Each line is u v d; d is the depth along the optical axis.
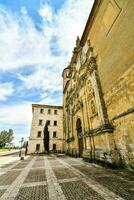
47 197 4.26
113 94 9.94
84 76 16.17
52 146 35.09
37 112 37.75
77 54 20.70
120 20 9.34
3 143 84.81
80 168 9.42
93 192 4.54
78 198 4.09
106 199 3.90
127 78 8.31
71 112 23.08
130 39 8.14
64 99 31.98
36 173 8.22
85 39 16.97
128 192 4.36
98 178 6.38
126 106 8.34
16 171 9.20
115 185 5.18
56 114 38.94
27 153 32.22
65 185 5.50
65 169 9.30
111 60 10.43
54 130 36.91
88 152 12.98
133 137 7.61
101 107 10.99
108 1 10.93
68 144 23.53
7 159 18.78
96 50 13.52
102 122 10.58
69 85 26.12
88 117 14.37
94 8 13.58
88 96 14.78
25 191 4.92
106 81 11.15
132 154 7.63
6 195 4.55
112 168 8.59
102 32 12.22
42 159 17.78
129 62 8.17
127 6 8.57
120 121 8.94
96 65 13.30
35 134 34.91
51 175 7.48
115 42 9.94
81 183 5.68
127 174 6.95
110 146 9.28
